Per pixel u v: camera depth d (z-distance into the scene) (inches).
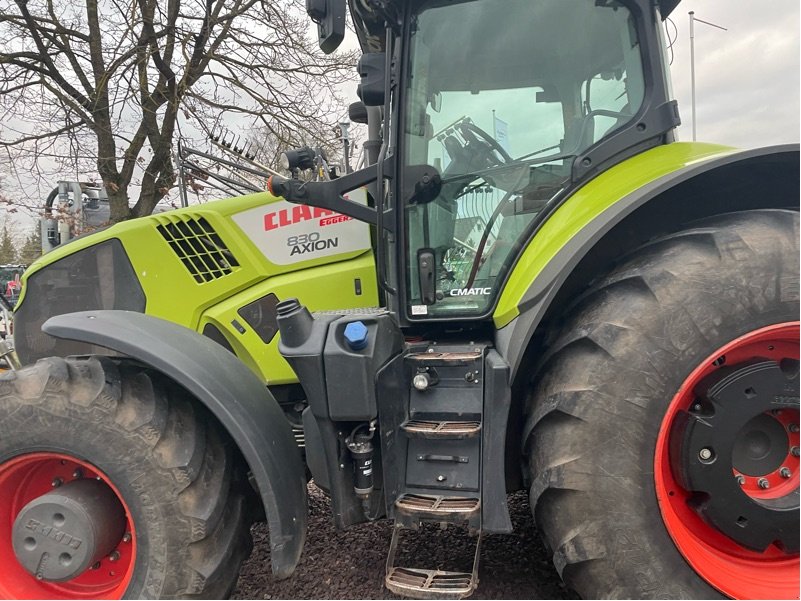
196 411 78.0
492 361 75.4
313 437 80.4
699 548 69.9
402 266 86.2
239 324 106.1
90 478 77.1
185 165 130.3
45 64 334.0
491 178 85.6
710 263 67.9
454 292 86.0
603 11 83.1
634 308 68.4
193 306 107.0
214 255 107.7
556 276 72.9
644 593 67.1
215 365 78.2
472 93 86.1
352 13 93.7
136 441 72.4
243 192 139.7
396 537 80.0
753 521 67.7
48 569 71.9
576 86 85.0
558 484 68.3
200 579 72.1
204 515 72.7
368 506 78.6
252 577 95.7
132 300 107.0
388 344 79.9
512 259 82.1
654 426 67.1
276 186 88.2
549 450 69.9
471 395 78.1
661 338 67.2
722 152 77.0
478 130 86.3
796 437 69.5
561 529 69.2
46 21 331.0
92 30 338.3
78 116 328.5
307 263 107.9
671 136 85.0
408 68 84.6
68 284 108.1
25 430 73.3
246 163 144.5
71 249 108.2
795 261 66.7
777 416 69.3
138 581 72.2
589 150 80.4
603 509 67.2
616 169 80.4
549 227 79.6
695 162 72.1
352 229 107.7
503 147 85.9
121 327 76.6
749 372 67.6
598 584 68.0
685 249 69.9
